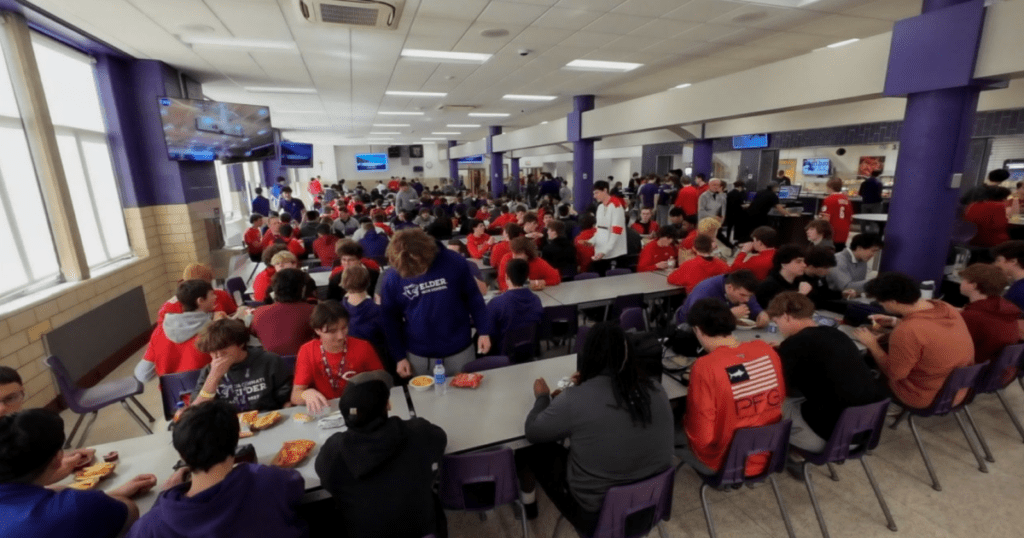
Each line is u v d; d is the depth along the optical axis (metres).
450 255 2.44
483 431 1.83
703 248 3.80
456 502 1.70
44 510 1.20
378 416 1.35
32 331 3.21
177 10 3.86
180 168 5.55
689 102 6.35
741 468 1.86
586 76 7.18
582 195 9.30
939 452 2.67
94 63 4.79
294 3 3.77
